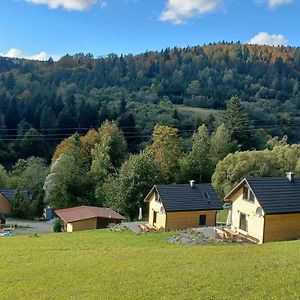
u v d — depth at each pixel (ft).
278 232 129.18
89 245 117.29
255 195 130.31
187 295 62.03
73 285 71.46
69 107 396.98
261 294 59.98
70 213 193.47
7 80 545.44
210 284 65.92
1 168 294.87
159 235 135.74
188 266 77.82
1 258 98.43
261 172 242.17
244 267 74.02
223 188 242.58
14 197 256.52
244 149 334.65
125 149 318.45
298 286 62.23
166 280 69.77
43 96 435.53
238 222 141.08
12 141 352.08
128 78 639.76
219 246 100.78
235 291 62.03
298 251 85.20
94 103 431.02
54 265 86.94
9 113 372.79
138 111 436.35
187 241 123.65
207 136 319.06
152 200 170.60
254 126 377.30
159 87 570.87
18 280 77.20
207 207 161.79
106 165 261.65
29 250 108.68
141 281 70.38
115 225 170.60
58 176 243.81
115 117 395.14
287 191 134.41
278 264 74.64
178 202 159.94
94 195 246.06
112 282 71.20
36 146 352.28
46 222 233.35
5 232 181.78
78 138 311.68
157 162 257.75
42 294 67.97
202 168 298.15
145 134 373.20
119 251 99.55
